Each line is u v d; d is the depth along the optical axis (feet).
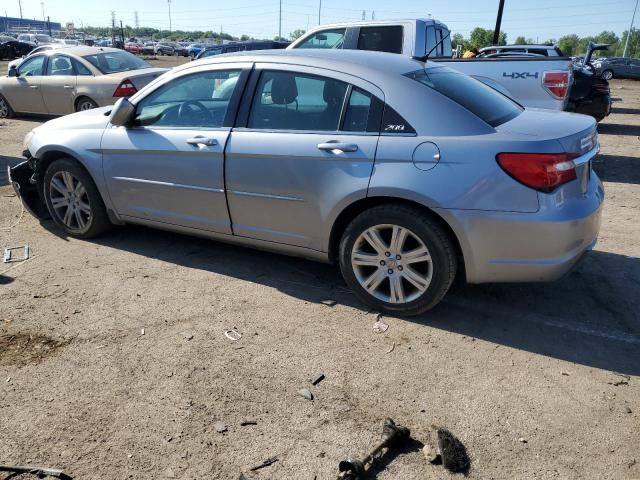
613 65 120.78
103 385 9.75
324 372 10.19
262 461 8.06
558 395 9.61
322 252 12.75
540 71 24.89
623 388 9.82
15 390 9.60
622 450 8.32
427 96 11.43
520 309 12.70
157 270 14.53
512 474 7.86
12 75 39.01
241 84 13.30
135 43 209.67
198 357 10.61
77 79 35.70
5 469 7.88
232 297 13.09
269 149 12.52
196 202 13.98
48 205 16.80
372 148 11.44
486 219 10.67
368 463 7.95
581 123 11.84
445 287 11.50
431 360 10.61
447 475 7.83
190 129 13.82
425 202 10.95
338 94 12.12
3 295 12.97
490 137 10.77
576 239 10.84
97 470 7.88
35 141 16.55
